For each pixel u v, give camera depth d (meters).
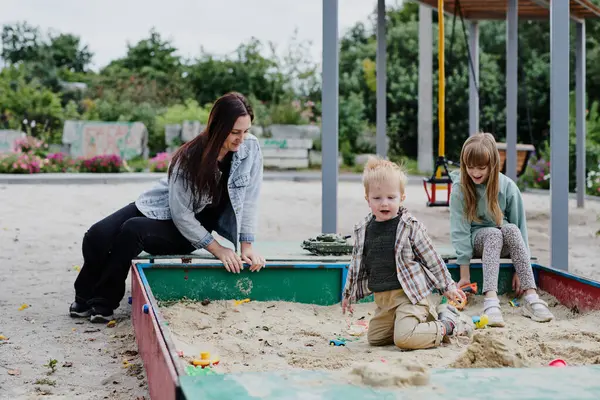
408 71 21.22
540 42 19.64
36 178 13.64
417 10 24.34
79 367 3.38
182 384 2.19
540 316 3.93
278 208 9.91
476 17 11.18
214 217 4.25
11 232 7.62
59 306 4.59
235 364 3.07
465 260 4.31
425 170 17.77
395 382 2.23
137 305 3.75
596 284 3.93
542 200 12.11
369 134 20.44
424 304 3.49
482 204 4.30
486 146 4.17
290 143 18.44
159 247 4.23
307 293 4.38
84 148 19.52
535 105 19.02
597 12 10.16
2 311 4.42
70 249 6.75
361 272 3.60
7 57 30.77
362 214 9.32
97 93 24.73
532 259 4.66
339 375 2.32
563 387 2.23
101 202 10.24
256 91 24.47
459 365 2.77
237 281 4.31
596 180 12.97
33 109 21.66
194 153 3.93
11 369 3.33
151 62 27.50
